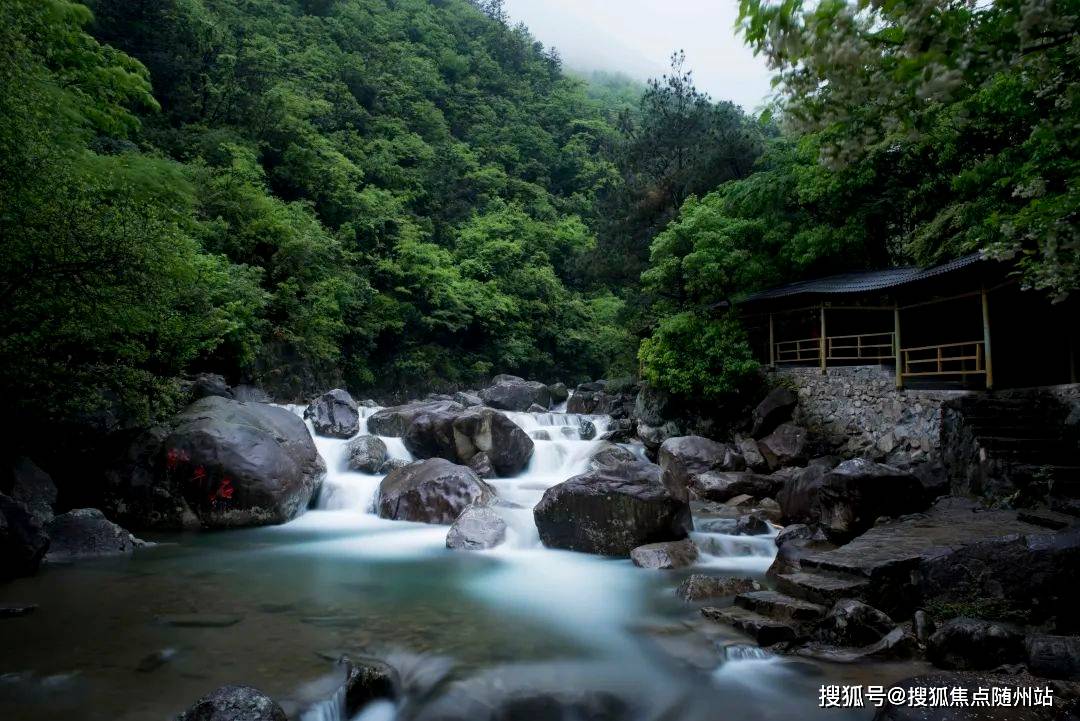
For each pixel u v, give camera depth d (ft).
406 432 55.42
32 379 31.91
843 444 52.49
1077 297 38.32
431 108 158.92
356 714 16.51
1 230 26.35
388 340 99.71
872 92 9.78
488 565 31.37
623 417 77.51
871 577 22.82
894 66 9.52
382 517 41.96
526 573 30.01
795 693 17.60
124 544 32.32
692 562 32.09
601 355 122.62
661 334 63.31
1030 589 20.16
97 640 19.81
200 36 99.71
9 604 22.93
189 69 91.35
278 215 77.82
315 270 82.07
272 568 29.86
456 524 35.96
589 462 56.65
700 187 79.30
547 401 88.94
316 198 98.78
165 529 37.58
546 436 65.82
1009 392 39.27
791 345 68.64
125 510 37.81
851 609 20.59
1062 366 44.04
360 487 45.75
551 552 34.19
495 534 35.42
